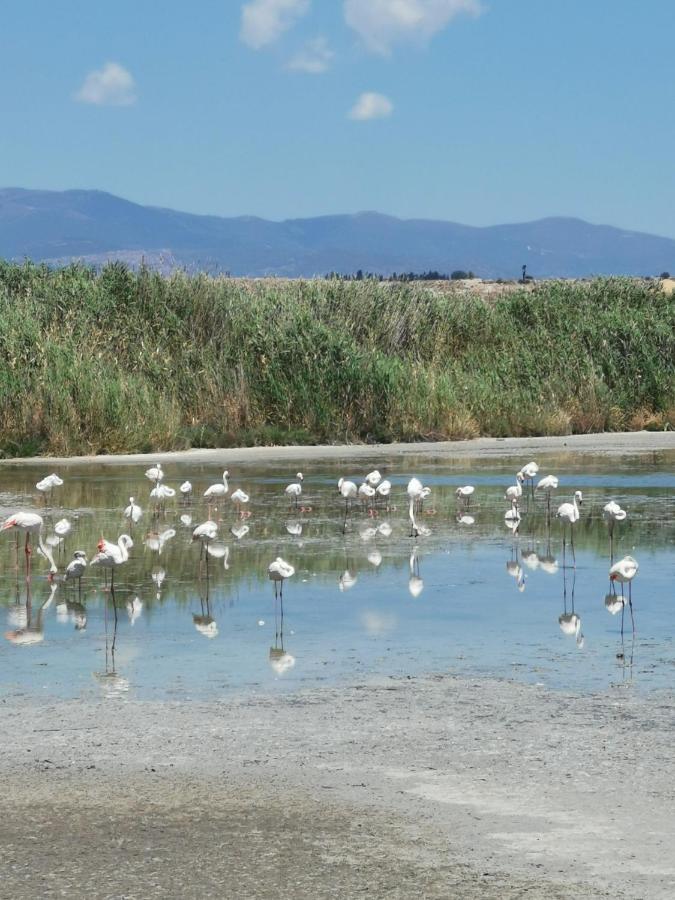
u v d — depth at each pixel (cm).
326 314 4638
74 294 4238
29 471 3103
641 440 4097
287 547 1905
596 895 670
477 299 5150
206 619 1394
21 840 754
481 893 673
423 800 815
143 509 2372
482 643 1270
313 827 770
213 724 990
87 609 1453
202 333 4322
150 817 789
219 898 672
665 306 5328
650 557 1770
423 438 4097
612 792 825
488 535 2014
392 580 1622
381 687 1102
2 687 1109
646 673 1145
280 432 3941
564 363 4650
